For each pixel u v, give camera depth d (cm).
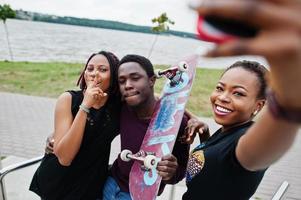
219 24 39
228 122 140
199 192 133
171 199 265
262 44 36
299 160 515
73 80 1051
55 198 200
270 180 436
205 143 147
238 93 138
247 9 36
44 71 1141
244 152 89
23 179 363
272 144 72
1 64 1201
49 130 582
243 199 121
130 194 198
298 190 412
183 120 204
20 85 944
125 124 206
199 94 946
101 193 214
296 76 40
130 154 187
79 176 197
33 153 478
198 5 37
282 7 36
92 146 194
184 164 201
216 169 123
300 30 36
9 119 625
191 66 214
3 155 457
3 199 214
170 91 213
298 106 45
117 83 201
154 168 179
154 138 198
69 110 190
